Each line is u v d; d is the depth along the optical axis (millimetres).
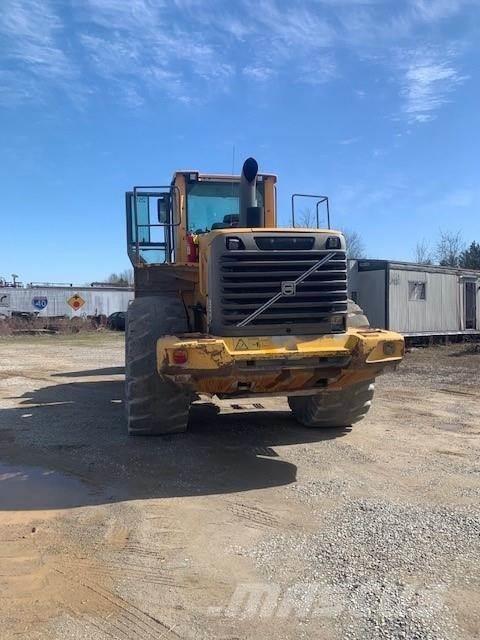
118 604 3475
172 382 6020
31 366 15664
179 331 6629
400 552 4086
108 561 4023
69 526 4633
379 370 6031
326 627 3221
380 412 8805
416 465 6090
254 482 5609
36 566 3963
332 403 7281
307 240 5953
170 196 8133
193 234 7531
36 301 44875
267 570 3861
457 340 23047
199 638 3135
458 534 4367
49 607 3447
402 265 19891
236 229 5930
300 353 5688
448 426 7871
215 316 5852
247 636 3150
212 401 9625
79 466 6148
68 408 9391
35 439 7293
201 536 4410
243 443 6934
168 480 5688
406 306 20094
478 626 3213
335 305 5984
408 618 3283
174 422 6914
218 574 3818
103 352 20531
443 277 21828
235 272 5801
